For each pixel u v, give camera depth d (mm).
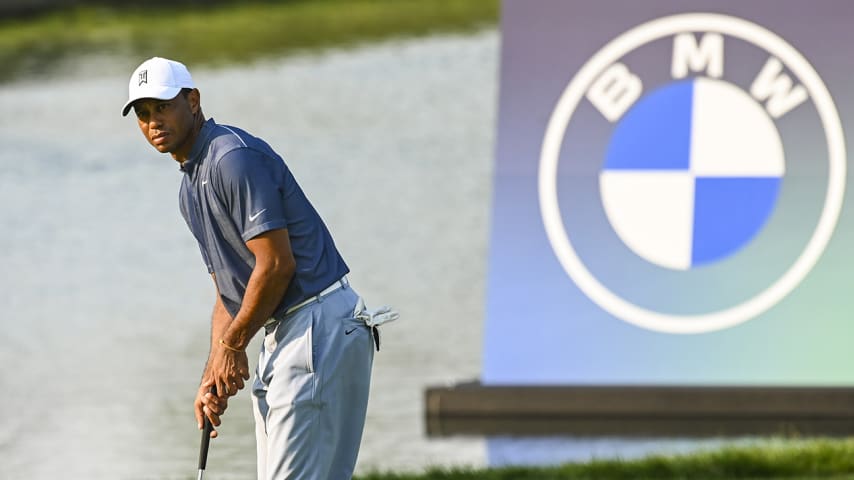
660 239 30172
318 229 14883
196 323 42750
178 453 27844
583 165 30422
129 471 26281
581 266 30359
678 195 30109
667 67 30203
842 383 29781
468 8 107062
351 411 15102
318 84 83250
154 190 61781
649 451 26484
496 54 90375
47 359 37938
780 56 29891
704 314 30078
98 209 58156
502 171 30609
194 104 14570
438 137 69625
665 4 30188
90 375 35938
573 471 23016
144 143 71062
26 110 78750
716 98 29984
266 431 15047
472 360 36688
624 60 30281
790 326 29906
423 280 46625
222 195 14414
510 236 30578
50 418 31438
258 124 73375
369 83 83125
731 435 27891
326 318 14750
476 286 45625
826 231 29844
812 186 29859
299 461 14719
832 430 28219
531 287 30484
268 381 14969
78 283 47344
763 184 29953
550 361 30344
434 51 92438
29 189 61594
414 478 23062
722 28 29984
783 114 29859
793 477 22219
